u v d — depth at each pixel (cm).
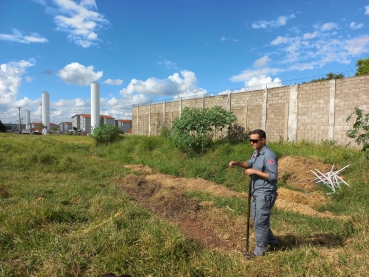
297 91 1173
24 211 461
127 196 669
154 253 340
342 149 968
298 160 923
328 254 372
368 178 761
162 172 1070
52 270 312
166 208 589
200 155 1253
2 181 777
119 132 2020
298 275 314
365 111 956
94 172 981
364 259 349
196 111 1341
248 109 1396
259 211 364
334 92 1041
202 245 405
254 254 372
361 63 1822
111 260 331
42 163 1098
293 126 1188
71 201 604
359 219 475
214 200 644
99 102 5238
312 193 769
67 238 390
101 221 463
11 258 343
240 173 948
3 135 2694
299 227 487
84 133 6919
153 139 1580
